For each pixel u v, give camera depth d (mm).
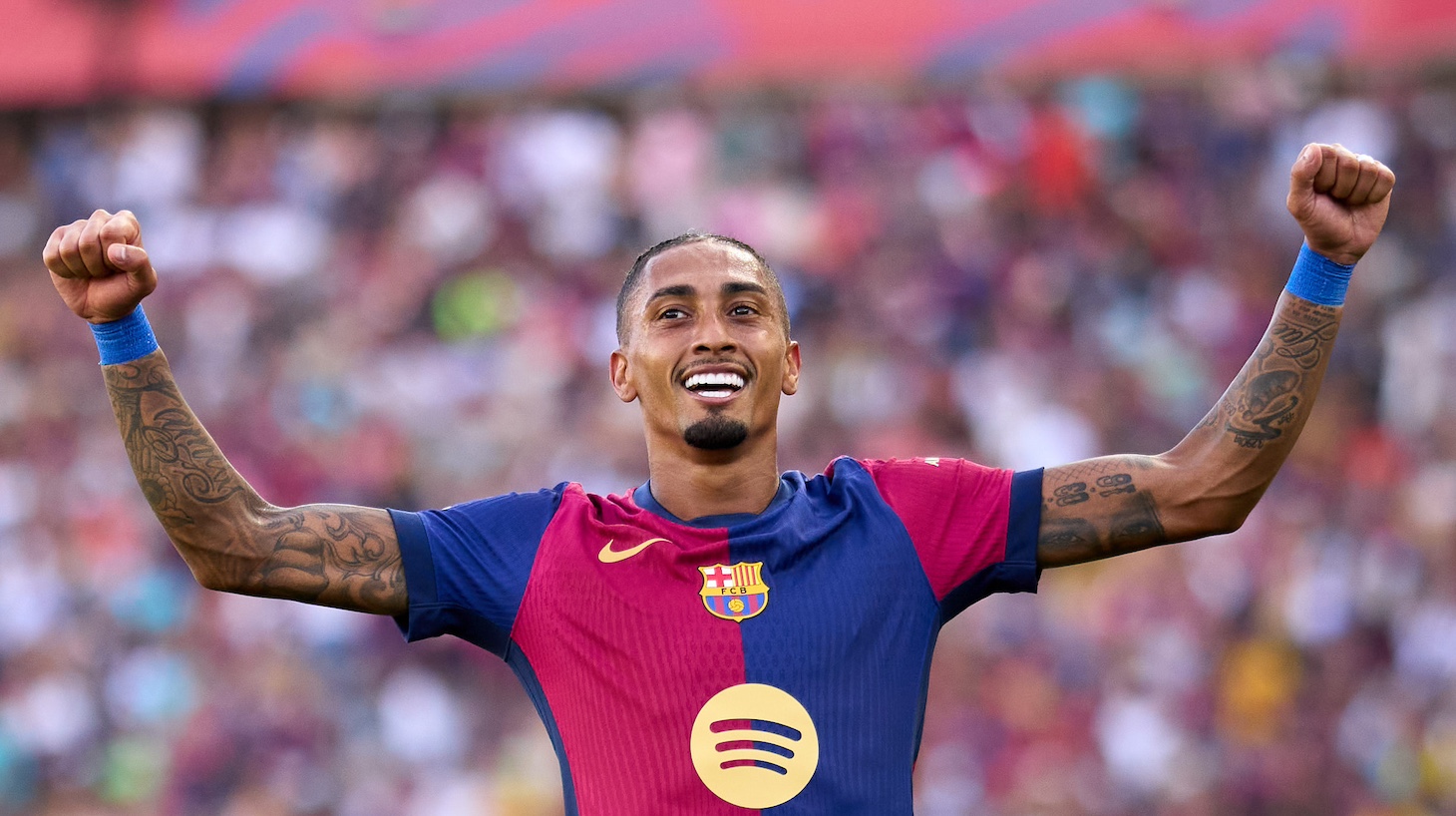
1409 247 51969
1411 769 39062
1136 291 51312
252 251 55250
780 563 11508
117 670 44062
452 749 40969
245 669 42844
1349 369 49000
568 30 59844
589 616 11328
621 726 11023
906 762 11195
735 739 10891
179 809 41531
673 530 11664
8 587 46594
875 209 53781
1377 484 44906
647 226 54938
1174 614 41156
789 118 57844
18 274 57312
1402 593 41594
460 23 60281
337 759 41156
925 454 46969
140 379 11367
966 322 50438
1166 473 11938
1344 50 55438
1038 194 54094
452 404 50062
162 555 45969
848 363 49031
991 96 57375
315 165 57969
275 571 11383
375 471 48438
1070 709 39562
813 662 11148
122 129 60781
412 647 42312
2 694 44344
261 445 49469
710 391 12086
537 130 57781
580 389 50312
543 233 54938
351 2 60656
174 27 61250
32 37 61625
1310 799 38875
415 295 53469
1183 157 54969
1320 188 11719
